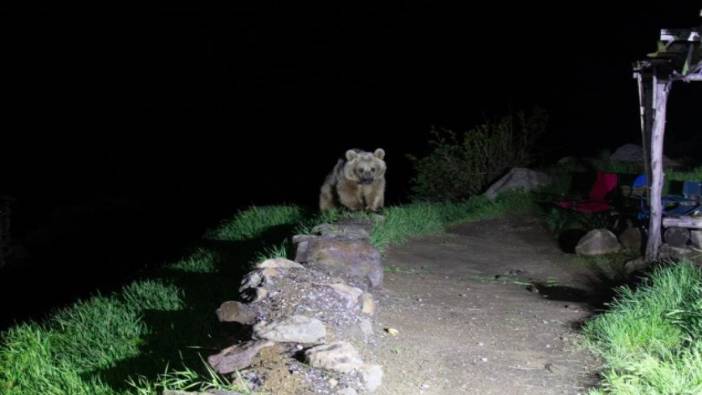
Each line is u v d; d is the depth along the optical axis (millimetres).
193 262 10406
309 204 19438
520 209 12328
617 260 9227
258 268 6191
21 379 6180
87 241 16859
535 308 7129
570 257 9578
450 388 4906
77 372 6164
